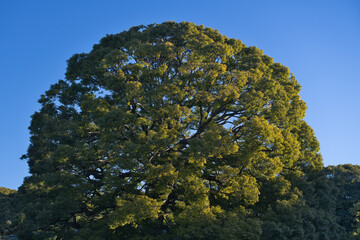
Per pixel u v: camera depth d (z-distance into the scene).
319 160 34.88
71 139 29.08
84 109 30.70
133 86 26.16
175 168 25.61
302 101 31.67
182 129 28.14
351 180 41.97
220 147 24.45
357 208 34.78
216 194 28.27
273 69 33.44
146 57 29.48
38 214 25.70
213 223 23.11
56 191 26.92
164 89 26.12
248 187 25.31
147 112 28.78
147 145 24.28
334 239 33.03
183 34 32.72
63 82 33.38
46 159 28.81
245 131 25.89
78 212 29.42
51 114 31.55
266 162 27.14
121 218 22.75
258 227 23.02
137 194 25.61
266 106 28.53
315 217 30.80
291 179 32.59
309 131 34.66
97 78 31.20
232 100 26.84
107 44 34.16
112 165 24.83
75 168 28.58
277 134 26.67
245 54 33.47
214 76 26.50
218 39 32.66
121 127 25.92
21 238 27.91
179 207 27.16
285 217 26.81
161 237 25.17
